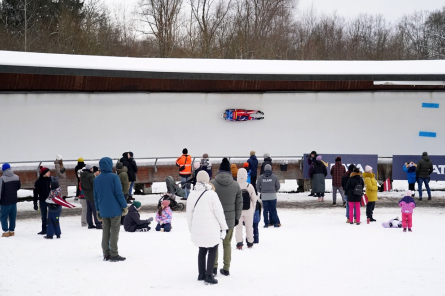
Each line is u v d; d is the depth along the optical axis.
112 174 8.63
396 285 7.14
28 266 8.24
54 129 20.22
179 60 21.34
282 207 16.91
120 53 39.50
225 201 7.73
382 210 16.09
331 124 22.33
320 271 8.02
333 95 22.30
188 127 21.61
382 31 53.41
